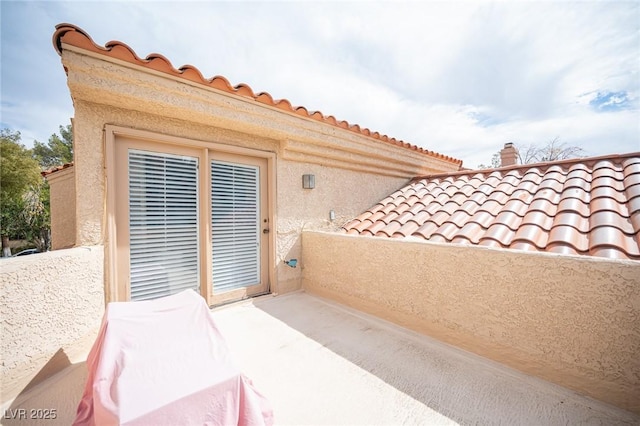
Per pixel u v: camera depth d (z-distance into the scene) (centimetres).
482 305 320
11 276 235
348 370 303
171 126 414
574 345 256
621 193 416
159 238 418
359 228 598
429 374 294
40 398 245
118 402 138
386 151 730
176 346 197
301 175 591
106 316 235
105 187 356
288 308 486
